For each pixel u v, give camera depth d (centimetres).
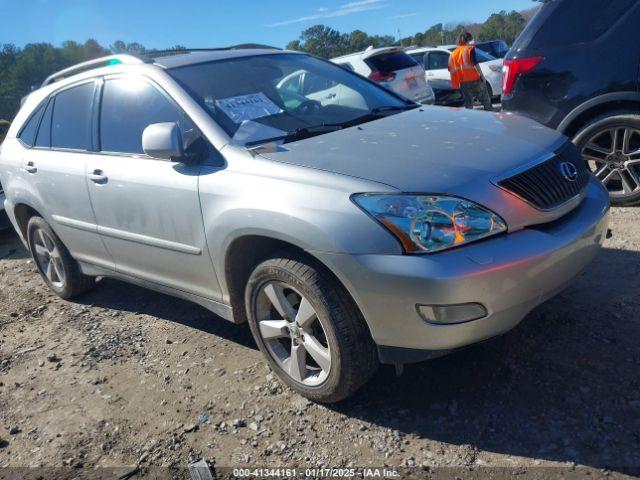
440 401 290
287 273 282
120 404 333
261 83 377
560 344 316
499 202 258
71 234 438
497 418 271
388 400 298
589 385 281
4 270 626
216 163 317
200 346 384
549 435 256
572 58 486
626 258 406
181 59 385
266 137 327
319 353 288
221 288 331
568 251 266
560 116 500
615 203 501
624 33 464
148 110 364
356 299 259
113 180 370
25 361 403
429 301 242
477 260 242
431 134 315
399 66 1120
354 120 357
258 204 284
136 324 434
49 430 320
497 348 321
